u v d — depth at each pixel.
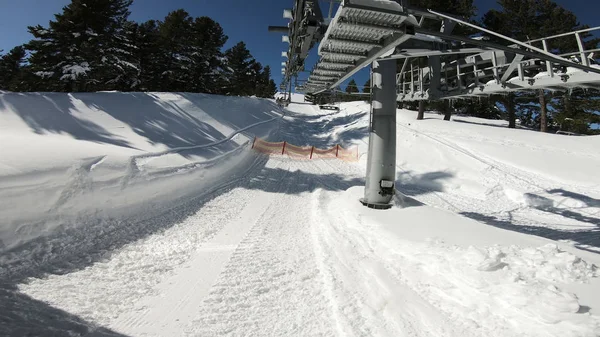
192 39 33.59
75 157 5.91
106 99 12.73
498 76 6.95
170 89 33.72
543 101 23.20
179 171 8.04
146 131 10.82
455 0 19.56
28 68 23.22
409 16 4.32
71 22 22.03
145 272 3.66
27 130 8.02
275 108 36.34
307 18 6.68
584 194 9.77
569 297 2.67
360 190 7.76
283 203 7.48
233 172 10.28
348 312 2.98
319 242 4.84
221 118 17.58
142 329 2.64
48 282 3.17
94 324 2.62
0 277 3.07
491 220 8.08
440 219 5.54
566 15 20.09
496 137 16.66
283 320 2.88
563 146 14.95
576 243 6.38
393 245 4.46
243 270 3.87
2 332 2.28
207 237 4.98
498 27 22.58
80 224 4.48
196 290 3.34
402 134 16.28
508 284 2.99
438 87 8.41
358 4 3.92
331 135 21.00
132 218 5.26
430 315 2.92
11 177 4.39
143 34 29.17
